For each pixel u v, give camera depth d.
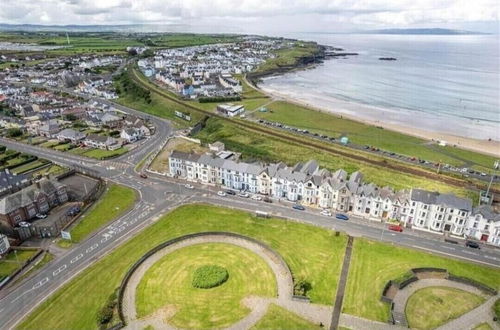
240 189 137.25
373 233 109.19
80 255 99.19
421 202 109.62
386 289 86.94
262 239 106.06
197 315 79.81
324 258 98.06
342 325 77.12
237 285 88.62
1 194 122.38
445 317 79.56
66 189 129.88
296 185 126.38
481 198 125.62
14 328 76.25
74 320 78.06
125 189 137.12
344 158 165.62
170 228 111.94
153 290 86.88
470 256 99.06
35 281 89.44
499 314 80.00
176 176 148.50
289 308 81.56
